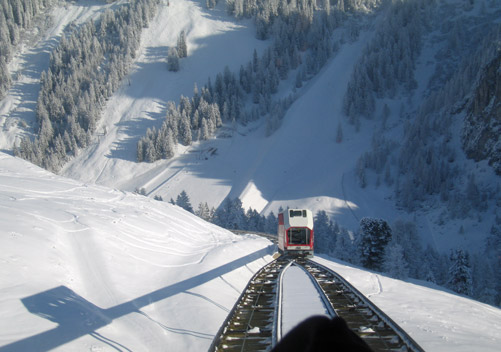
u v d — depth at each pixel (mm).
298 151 161375
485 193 108812
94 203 21828
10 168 26312
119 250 15648
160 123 194125
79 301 10523
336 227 93438
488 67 134000
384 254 48094
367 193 128750
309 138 169500
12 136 191250
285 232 26938
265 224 89375
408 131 151125
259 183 141875
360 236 50906
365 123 176250
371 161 141000
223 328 9141
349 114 179125
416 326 10922
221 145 178125
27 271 10828
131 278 13727
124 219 19906
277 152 160250
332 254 62312
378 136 155875
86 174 168500
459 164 129125
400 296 17188
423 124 145375
